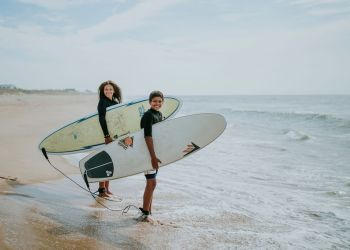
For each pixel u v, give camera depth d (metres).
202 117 4.52
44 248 2.86
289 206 4.87
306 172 7.18
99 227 3.57
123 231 3.52
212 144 11.46
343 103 68.25
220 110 39.06
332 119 22.77
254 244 3.45
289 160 8.61
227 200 5.05
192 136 4.46
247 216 4.36
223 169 7.39
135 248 3.12
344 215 4.52
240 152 9.80
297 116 27.47
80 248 2.97
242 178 6.57
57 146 5.65
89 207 4.27
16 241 2.90
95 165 4.46
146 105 5.66
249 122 22.59
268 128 18.11
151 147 3.80
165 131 4.36
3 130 11.01
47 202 4.23
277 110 40.16
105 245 3.11
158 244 3.26
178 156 4.38
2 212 3.58
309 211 4.66
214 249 3.25
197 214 4.32
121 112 5.43
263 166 7.80
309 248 3.46
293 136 14.06
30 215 3.64
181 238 3.45
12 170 5.78
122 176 4.32
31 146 8.20
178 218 4.12
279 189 5.80
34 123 13.55
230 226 3.95
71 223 3.59
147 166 4.22
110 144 4.47
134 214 4.12
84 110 23.95
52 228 3.37
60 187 5.11
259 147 10.90
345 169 7.52
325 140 13.03
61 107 27.17
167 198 5.01
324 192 5.62
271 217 4.38
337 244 3.60
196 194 5.30
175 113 6.14
